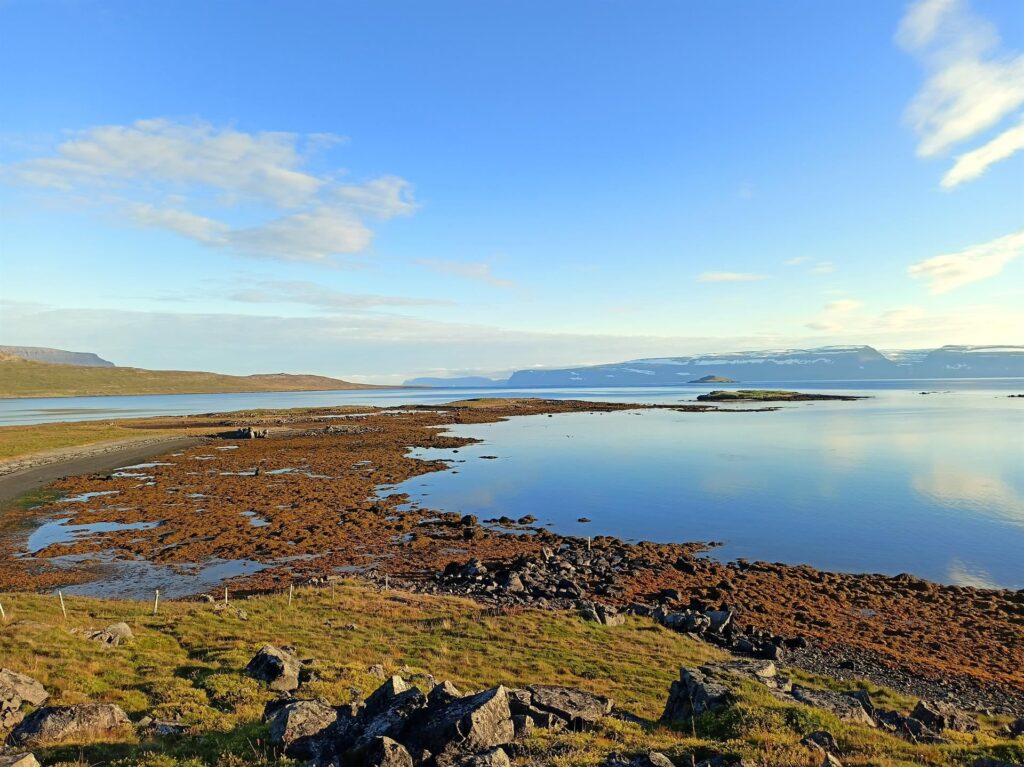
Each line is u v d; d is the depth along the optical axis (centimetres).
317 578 3869
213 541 4775
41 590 3688
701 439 11275
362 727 1360
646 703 2008
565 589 3781
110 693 1772
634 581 3969
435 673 2236
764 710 1595
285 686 1895
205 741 1390
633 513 5806
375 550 4616
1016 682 2605
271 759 1280
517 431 13088
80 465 8512
